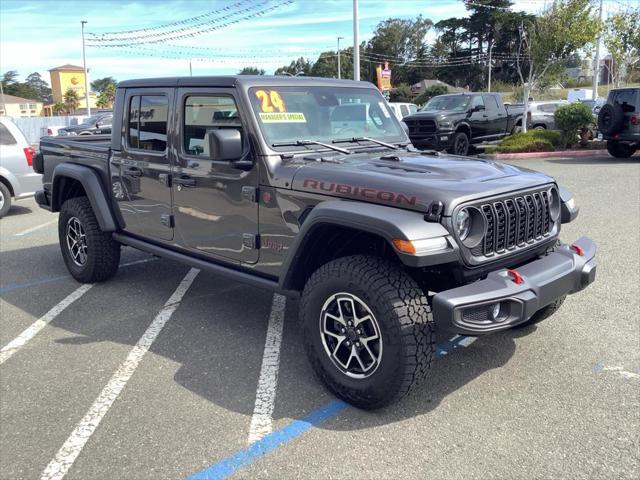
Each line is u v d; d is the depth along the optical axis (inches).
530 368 151.6
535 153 631.8
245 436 124.5
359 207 129.2
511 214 136.2
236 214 162.1
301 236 138.0
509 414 130.3
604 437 120.6
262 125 154.7
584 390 139.9
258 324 187.5
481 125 664.4
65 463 117.0
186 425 129.5
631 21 898.1
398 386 124.1
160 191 186.4
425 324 122.8
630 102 564.1
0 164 383.2
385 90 885.2
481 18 3154.5
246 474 111.8
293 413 133.3
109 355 166.7
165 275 241.9
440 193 123.6
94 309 203.9
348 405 136.3
